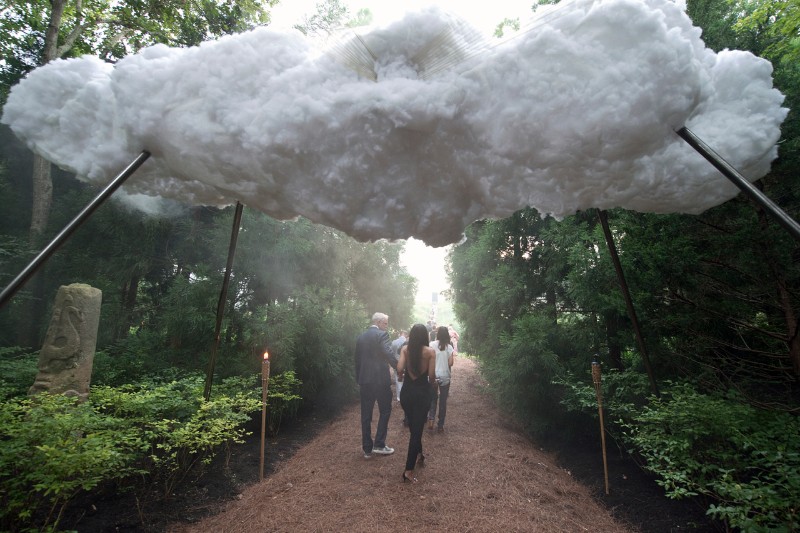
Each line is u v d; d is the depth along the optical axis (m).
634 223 3.69
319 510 3.28
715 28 3.80
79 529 2.74
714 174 1.58
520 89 1.40
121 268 6.57
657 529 2.98
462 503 3.41
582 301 4.76
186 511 3.21
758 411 2.92
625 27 1.34
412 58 1.44
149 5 8.45
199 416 3.49
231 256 2.44
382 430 4.69
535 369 5.21
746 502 2.17
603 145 1.38
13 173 7.71
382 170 1.49
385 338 4.70
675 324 3.50
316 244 7.49
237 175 1.55
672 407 3.04
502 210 1.62
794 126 2.99
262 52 1.48
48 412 2.79
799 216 3.05
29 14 8.28
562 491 3.69
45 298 6.69
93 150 1.68
